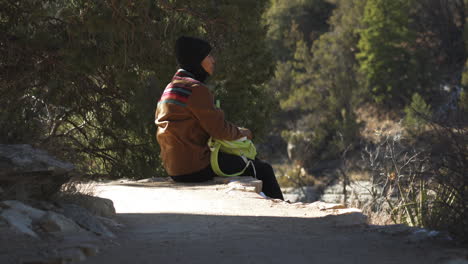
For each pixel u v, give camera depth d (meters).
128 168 13.98
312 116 52.75
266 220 4.42
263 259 2.81
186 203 5.47
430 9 59.69
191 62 6.68
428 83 54.50
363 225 4.08
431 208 4.17
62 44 8.72
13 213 3.23
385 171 9.70
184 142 6.68
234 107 14.73
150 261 2.74
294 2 77.75
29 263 2.49
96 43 8.36
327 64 56.75
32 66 9.82
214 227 4.02
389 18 56.66
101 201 4.27
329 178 34.91
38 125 4.49
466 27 55.19
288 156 53.19
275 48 72.44
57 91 10.82
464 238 3.28
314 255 2.92
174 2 9.48
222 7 9.88
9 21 9.31
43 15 8.86
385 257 2.84
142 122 12.60
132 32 8.06
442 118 4.00
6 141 4.02
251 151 7.02
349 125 42.84
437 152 3.88
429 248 3.04
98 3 7.91
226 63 11.84
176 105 6.58
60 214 3.47
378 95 56.22
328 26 77.06
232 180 6.67
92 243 3.03
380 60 55.84
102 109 13.05
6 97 9.07
